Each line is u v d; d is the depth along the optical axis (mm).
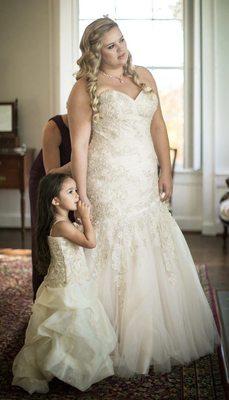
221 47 7391
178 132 7777
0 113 7570
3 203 7961
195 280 3475
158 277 3379
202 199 7656
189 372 3264
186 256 3494
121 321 3250
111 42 3240
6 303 4562
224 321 4109
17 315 4266
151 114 3377
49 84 7648
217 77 7453
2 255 6305
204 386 3076
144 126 3348
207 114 7457
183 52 7484
